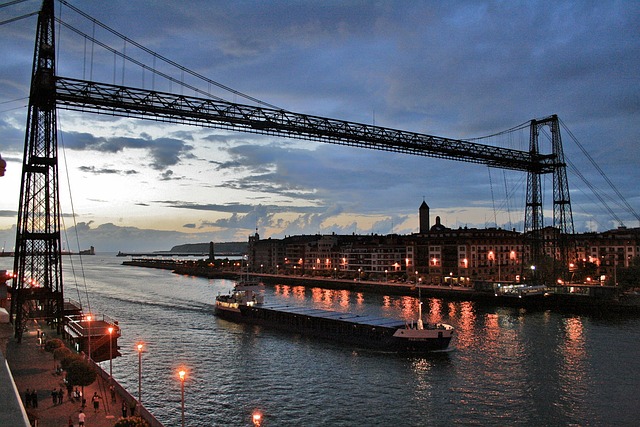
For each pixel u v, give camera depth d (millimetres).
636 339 93188
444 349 85438
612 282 174875
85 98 88375
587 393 62469
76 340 77000
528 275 166750
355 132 120125
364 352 86250
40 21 81250
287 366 77250
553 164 149875
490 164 146875
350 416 55844
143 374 72625
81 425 42812
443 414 56250
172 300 166375
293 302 159500
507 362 77188
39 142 82250
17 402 8445
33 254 82250
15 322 82750
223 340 98000
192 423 53906
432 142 132125
